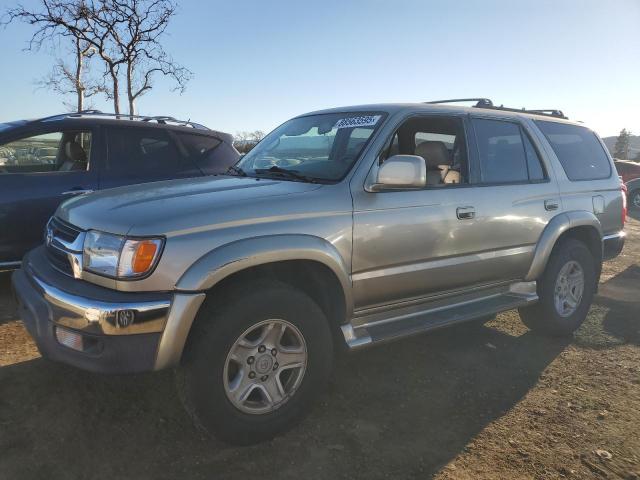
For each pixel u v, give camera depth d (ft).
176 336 8.44
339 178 10.84
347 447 9.61
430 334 15.53
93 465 8.79
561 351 14.53
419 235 11.43
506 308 13.35
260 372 9.41
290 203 9.89
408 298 11.73
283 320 9.46
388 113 12.09
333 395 11.55
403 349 14.30
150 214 8.98
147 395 11.08
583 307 15.67
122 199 10.05
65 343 8.75
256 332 9.44
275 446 9.56
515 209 13.44
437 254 11.85
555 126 15.88
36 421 9.95
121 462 8.91
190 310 8.48
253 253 8.97
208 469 8.82
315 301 10.80
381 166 10.72
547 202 14.35
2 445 9.18
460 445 9.78
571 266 15.31
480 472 8.99
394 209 11.08
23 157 17.57
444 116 13.00
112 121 19.08
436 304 12.51
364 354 13.84
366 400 11.38
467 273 12.61
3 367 12.02
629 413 11.10
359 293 10.70
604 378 12.82
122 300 8.34
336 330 10.79
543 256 14.14
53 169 17.98
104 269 8.69
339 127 12.50
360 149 11.32
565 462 9.34
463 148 13.08
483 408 11.21
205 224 8.94
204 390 8.77
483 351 14.37
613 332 16.17
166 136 20.01
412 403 11.32
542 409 11.21
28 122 18.01
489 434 10.19
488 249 12.96
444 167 13.10
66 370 11.95
